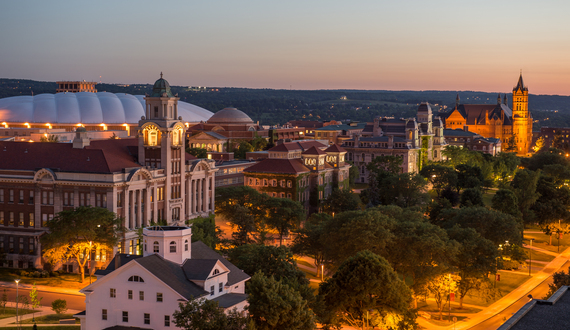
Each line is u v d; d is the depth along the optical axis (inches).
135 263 3693.4
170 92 6471.5
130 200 5920.3
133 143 6658.5
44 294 5007.4
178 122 6432.1
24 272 5585.6
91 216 5324.8
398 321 4237.2
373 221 5433.1
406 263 5206.7
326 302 4281.5
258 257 4407.0
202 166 6973.4
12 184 5944.9
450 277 5049.2
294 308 3602.4
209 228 5905.5
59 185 5807.1
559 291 2628.0
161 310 3676.2
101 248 5433.1
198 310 3400.6
